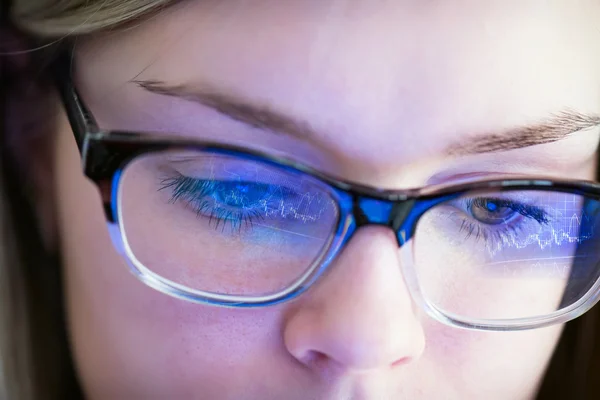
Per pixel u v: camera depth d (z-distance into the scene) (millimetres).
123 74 261
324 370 259
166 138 250
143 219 261
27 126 284
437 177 262
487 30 250
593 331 321
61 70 272
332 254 260
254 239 261
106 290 272
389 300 256
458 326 270
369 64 248
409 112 251
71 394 309
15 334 296
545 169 269
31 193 291
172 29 253
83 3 264
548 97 258
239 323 263
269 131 254
